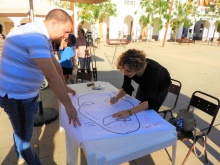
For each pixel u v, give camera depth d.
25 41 1.30
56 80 1.32
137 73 1.70
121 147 1.27
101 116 1.64
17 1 3.40
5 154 2.30
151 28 21.42
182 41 18.84
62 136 2.70
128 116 1.64
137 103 1.92
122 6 18.69
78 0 3.31
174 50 13.82
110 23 18.61
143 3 17.98
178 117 2.04
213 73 6.97
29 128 1.65
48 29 1.40
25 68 1.40
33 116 1.65
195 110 3.62
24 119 1.58
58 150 2.40
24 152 1.69
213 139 2.72
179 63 8.80
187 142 2.62
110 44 14.72
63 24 1.41
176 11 19.00
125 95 2.12
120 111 1.66
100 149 1.24
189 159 2.28
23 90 1.48
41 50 1.29
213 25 23.83
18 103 1.50
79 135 1.36
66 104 1.37
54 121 3.08
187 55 11.43
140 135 1.40
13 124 1.60
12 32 1.39
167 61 9.25
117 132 1.41
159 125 1.52
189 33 23.11
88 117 1.61
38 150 2.39
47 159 2.24
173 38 22.47
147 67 1.71
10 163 2.16
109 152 1.22
